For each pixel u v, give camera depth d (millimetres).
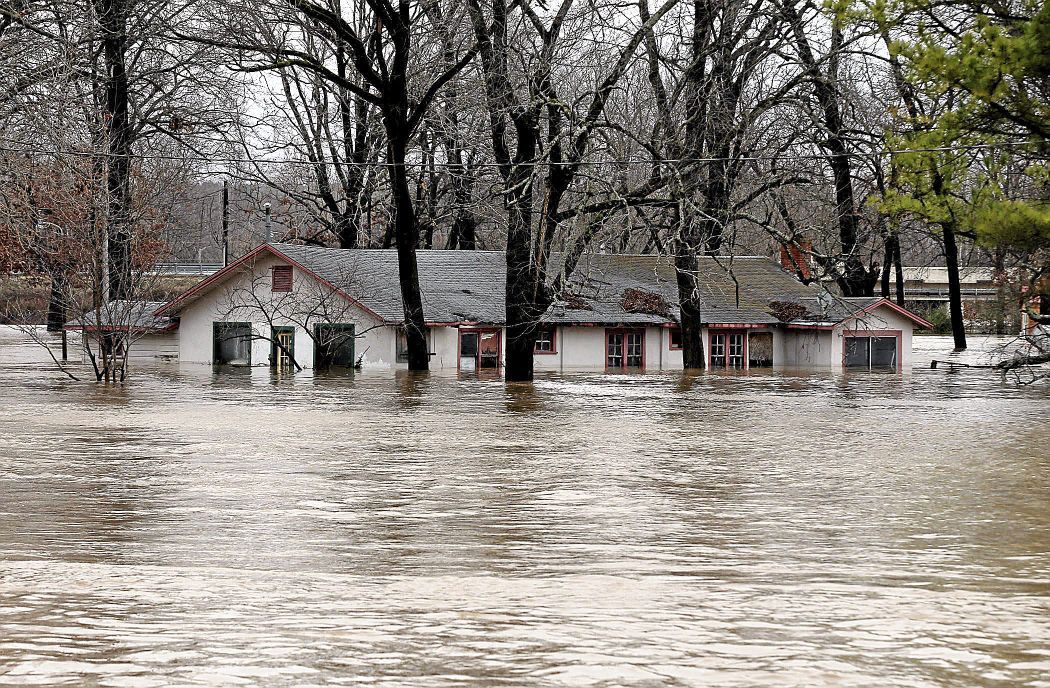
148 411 33156
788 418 32625
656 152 43250
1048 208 33938
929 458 24203
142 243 51438
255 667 10492
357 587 13258
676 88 45688
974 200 35625
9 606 12367
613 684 10148
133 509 17875
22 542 15500
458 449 25078
